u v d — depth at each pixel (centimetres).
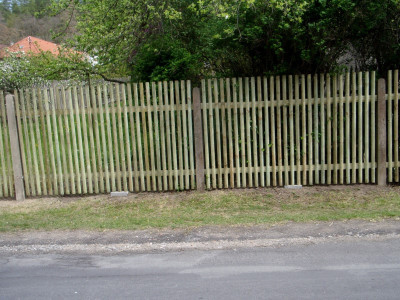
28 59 1504
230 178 753
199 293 397
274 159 739
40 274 455
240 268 452
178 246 525
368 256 470
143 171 753
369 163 737
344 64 807
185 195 734
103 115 742
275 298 381
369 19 693
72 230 601
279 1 652
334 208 653
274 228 575
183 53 826
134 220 633
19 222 642
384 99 713
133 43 900
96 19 905
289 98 720
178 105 730
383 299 373
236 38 715
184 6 874
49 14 945
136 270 457
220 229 580
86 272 457
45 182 764
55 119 740
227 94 724
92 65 926
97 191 759
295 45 711
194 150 755
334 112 723
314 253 484
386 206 647
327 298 378
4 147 776
